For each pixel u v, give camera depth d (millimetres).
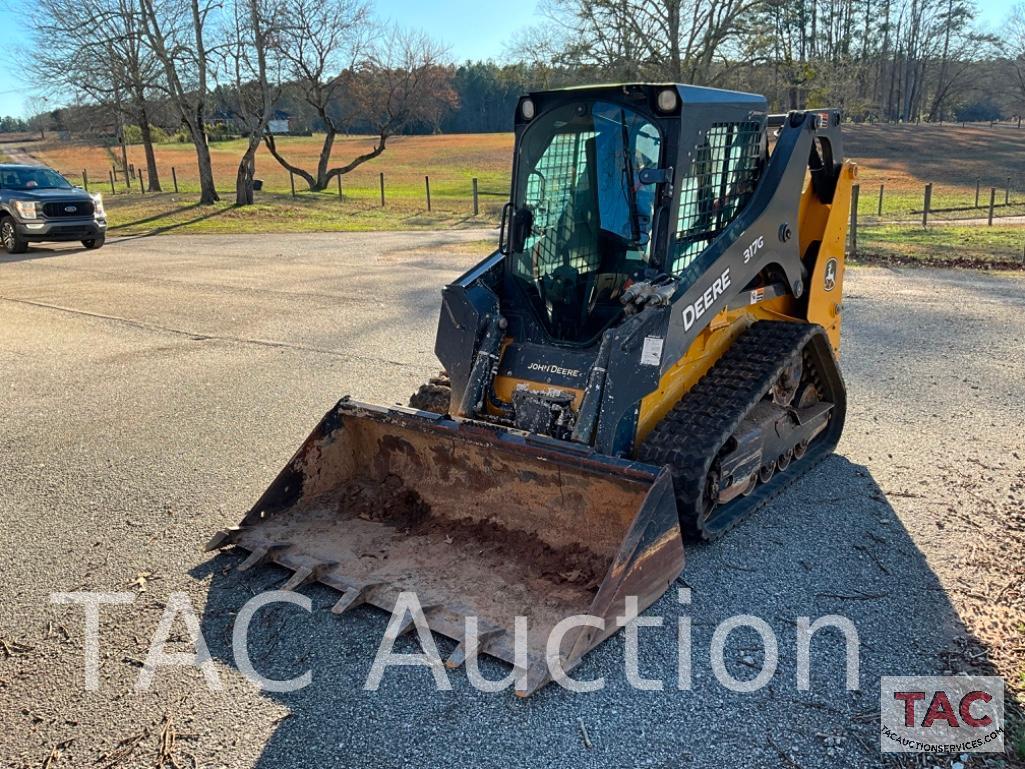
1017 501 5234
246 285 13422
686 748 3211
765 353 5102
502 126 98188
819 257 5926
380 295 12305
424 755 3197
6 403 7559
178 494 5547
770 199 5191
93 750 3246
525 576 4285
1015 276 13055
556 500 4516
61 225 17750
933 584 4309
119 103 31094
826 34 50781
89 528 5066
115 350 9430
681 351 4547
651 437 4586
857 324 9844
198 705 3490
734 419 4543
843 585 4312
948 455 5980
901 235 18828
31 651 3867
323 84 36219
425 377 8125
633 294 4422
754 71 29859
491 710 3434
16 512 5301
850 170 6113
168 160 53719
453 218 25734
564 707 3445
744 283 5066
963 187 36844
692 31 28156
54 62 28016
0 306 11969
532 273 5082
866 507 5195
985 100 97812
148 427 6867
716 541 4758
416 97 37344
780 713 3391
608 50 28625
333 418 5086
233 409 7289
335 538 4707
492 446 4504
